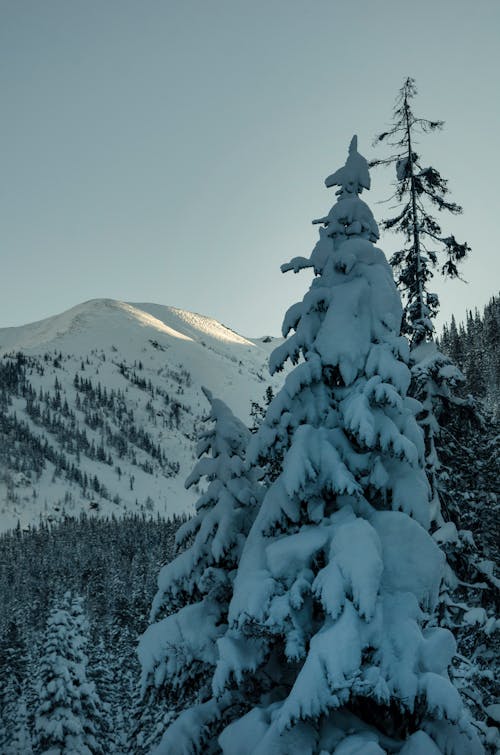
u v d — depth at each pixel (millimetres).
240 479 13227
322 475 10664
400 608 9750
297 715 8539
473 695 14125
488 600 16422
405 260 17812
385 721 9844
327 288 12070
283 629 9836
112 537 182875
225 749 9609
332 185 13234
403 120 17891
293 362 12047
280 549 10273
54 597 40969
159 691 11766
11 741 46969
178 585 12742
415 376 15641
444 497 16234
